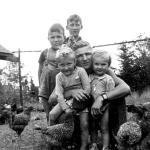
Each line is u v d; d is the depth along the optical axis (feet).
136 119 5.02
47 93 6.27
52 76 6.13
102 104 4.92
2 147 6.75
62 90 5.17
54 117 5.29
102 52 5.10
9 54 20.56
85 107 5.05
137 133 4.48
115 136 5.08
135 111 5.11
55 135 5.02
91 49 5.40
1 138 8.06
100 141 5.55
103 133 5.06
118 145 4.81
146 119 4.90
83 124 5.04
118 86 5.05
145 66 28.43
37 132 8.74
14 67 24.45
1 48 20.56
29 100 24.26
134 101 20.10
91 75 5.27
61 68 5.08
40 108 19.35
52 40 6.34
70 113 4.97
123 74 28.91
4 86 23.18
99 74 5.14
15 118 8.05
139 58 28.84
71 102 5.07
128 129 4.49
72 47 5.57
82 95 4.95
